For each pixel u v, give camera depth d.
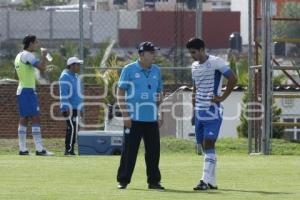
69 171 41.06
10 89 66.19
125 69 35.31
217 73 35.59
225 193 32.81
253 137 60.72
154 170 35.09
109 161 46.31
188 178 39.19
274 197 31.27
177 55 73.19
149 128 35.16
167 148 58.50
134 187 35.28
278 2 64.88
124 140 35.06
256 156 52.41
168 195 31.92
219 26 126.50
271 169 42.84
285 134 72.44
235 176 39.78
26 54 51.34
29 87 51.50
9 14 90.44
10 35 89.31
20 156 50.19
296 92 69.00
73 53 78.19
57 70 70.56
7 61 80.31
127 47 94.12
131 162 34.84
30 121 61.00
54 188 34.06
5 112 66.06
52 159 47.56
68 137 53.06
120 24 94.44
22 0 103.56
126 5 99.94
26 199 30.06
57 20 89.12
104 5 98.38
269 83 55.31
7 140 61.19
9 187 34.31
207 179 34.59
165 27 93.88
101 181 37.16
